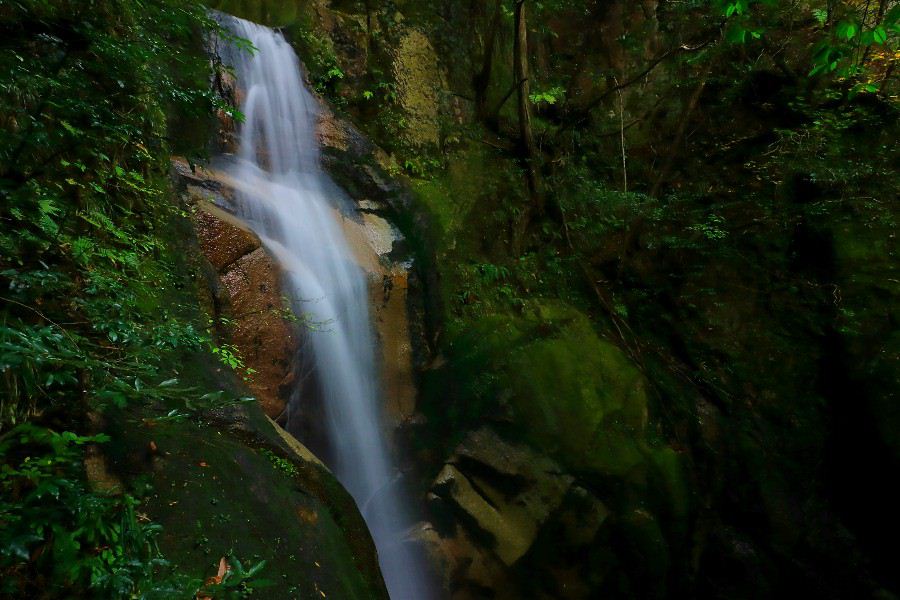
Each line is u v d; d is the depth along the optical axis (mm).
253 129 6094
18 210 2287
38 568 1737
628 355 7602
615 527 5934
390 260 6242
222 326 4078
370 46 7723
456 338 6277
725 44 8164
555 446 5855
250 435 3162
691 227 8523
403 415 5977
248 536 2402
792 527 7105
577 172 8891
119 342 2482
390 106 7586
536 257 7969
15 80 2338
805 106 9172
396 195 6844
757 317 8336
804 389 7852
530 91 9070
